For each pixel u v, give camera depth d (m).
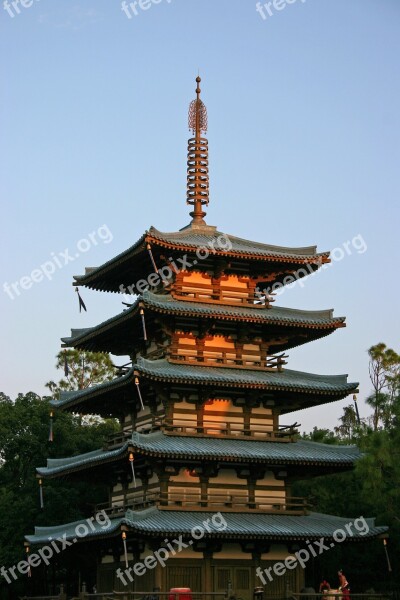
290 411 70.75
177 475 64.00
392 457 71.38
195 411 65.94
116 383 65.75
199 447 63.19
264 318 67.62
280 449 66.56
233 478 65.56
